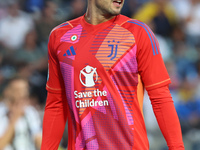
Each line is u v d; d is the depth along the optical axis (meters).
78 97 10.20
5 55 27.80
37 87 25.78
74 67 10.16
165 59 30.14
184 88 28.45
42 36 29.41
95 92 10.02
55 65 10.84
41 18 30.19
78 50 10.20
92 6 10.45
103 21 10.40
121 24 10.30
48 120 11.30
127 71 9.99
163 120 10.14
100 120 10.07
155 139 24.67
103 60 9.96
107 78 9.94
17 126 18.78
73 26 10.62
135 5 31.67
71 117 10.50
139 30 10.12
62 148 21.33
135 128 10.08
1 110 19.03
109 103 9.96
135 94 10.16
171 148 10.11
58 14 30.02
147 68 10.11
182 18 33.00
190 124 26.59
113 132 10.04
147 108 24.80
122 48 9.99
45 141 11.33
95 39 10.17
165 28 31.73
